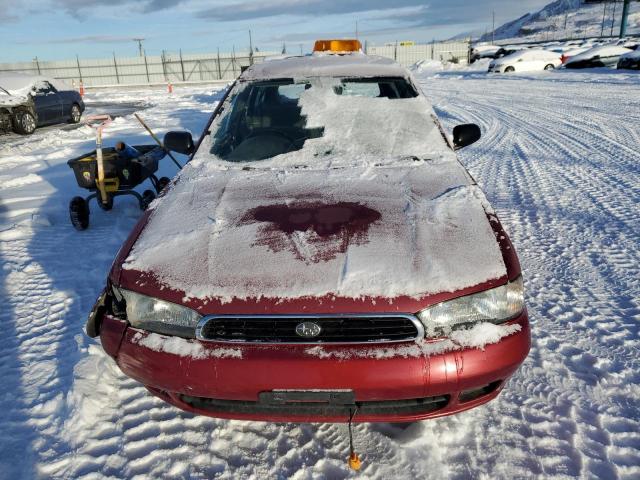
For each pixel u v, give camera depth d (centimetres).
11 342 256
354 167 239
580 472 171
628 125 859
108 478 172
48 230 429
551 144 747
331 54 355
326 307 154
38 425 197
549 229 400
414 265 164
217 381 155
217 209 200
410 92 301
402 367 152
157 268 170
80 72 4350
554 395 209
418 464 176
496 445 183
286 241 175
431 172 231
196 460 180
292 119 286
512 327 164
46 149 836
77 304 296
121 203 504
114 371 228
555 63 2559
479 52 4828
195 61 4434
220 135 274
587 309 276
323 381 152
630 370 223
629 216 420
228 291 158
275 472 175
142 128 1029
